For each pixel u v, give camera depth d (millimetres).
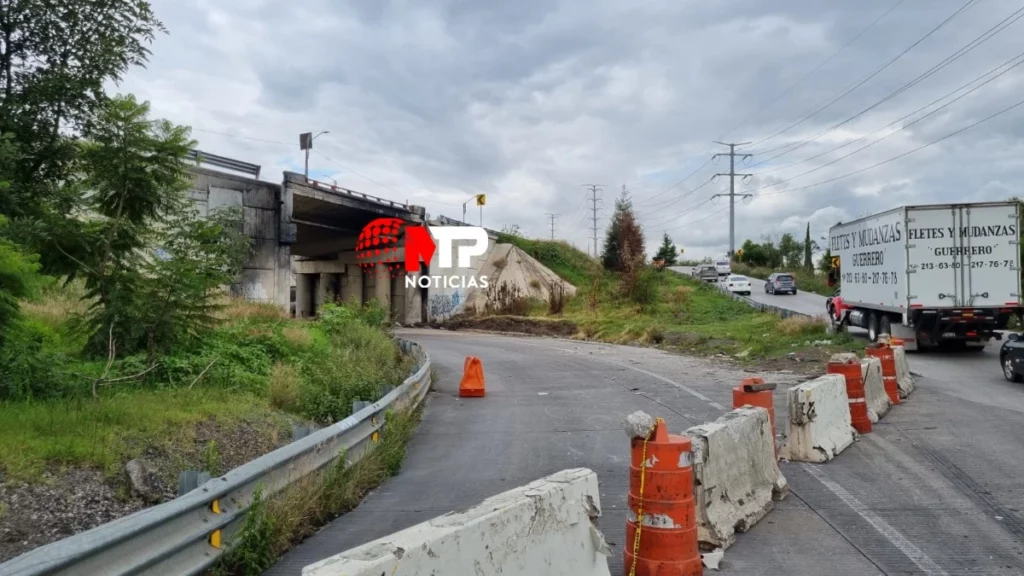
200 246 11336
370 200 44000
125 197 10688
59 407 7492
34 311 12367
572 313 45156
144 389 9656
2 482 5641
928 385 16219
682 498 5223
